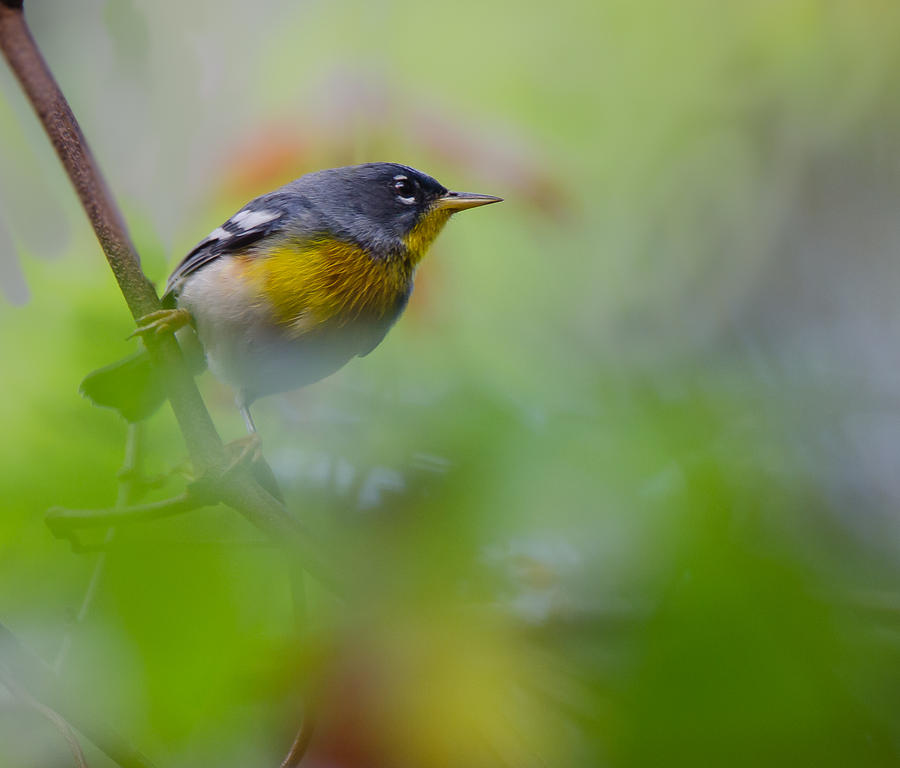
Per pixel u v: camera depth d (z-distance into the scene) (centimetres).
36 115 262
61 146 262
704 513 225
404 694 253
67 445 260
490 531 260
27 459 260
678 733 192
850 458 261
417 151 270
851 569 216
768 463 260
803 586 204
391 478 261
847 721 193
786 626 199
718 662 195
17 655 230
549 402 262
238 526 260
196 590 208
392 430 262
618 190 279
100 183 262
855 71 282
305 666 247
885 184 282
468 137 270
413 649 251
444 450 261
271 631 229
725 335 263
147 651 204
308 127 269
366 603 251
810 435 261
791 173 282
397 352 265
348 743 255
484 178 270
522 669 251
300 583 252
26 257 262
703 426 261
